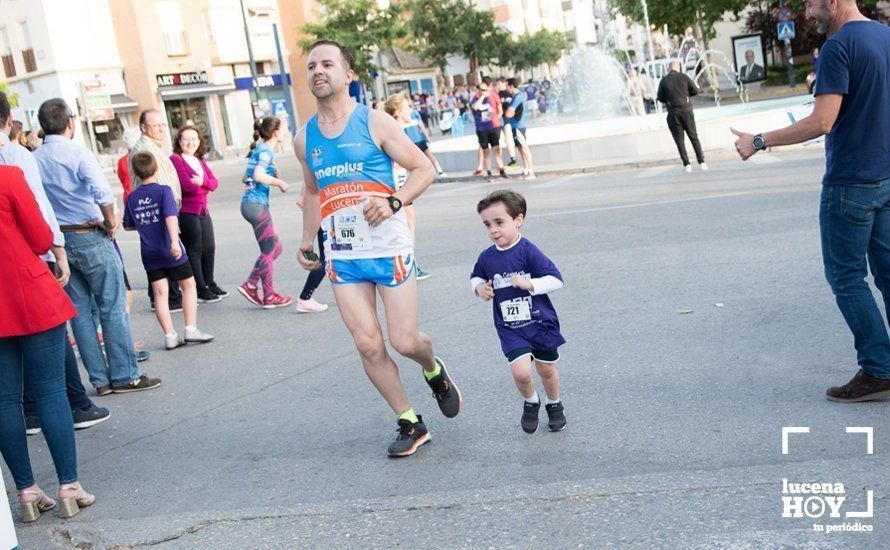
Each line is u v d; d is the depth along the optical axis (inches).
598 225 461.1
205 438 217.9
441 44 2316.7
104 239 261.4
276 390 252.4
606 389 214.8
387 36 2071.9
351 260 182.2
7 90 1647.4
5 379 173.2
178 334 342.3
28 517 175.2
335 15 2047.2
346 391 243.3
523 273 183.3
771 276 306.0
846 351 219.6
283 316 354.9
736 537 134.0
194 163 391.9
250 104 2097.7
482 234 493.0
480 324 296.4
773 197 471.5
